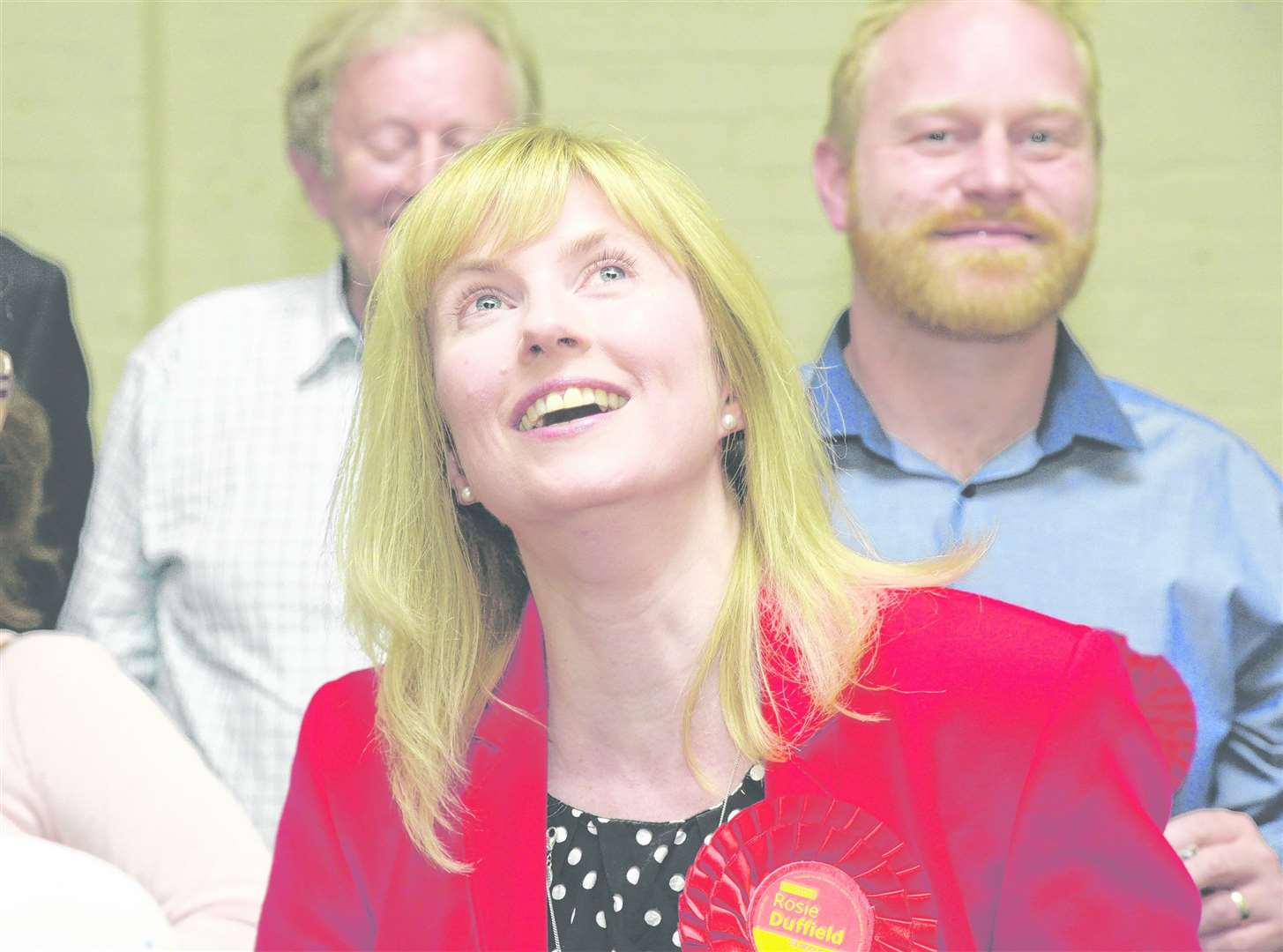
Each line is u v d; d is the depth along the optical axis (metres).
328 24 2.12
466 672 1.16
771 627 1.07
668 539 1.03
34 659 1.21
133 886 1.12
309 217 2.15
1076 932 0.96
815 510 1.12
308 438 2.02
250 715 1.91
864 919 0.98
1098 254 2.05
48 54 2.30
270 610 1.94
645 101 2.15
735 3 2.15
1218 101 2.08
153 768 1.18
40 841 1.12
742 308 1.07
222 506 2.00
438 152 2.06
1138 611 1.89
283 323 2.08
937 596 1.09
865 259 2.04
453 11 2.10
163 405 2.06
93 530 2.03
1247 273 2.06
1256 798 1.83
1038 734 1.00
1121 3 2.08
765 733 1.04
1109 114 2.08
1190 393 2.01
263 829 1.88
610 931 1.03
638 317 1.00
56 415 2.12
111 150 2.30
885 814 1.00
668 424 1.00
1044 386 1.97
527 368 0.99
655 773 1.07
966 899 0.98
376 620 1.17
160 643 1.99
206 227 2.25
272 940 1.13
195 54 2.29
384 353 1.12
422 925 1.09
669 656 1.06
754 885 1.00
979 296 1.98
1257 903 1.79
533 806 1.09
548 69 2.16
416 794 1.12
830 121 2.09
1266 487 1.97
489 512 1.16
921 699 1.03
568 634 1.08
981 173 2.00
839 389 1.98
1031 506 1.92
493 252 1.02
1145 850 0.97
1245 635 1.89
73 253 2.27
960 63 2.02
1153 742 1.03
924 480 1.93
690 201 1.08
